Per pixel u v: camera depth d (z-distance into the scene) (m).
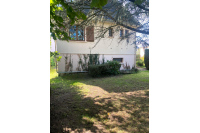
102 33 4.67
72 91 4.20
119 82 5.47
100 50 8.25
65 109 2.68
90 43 7.87
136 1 2.57
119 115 2.35
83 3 3.18
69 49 7.33
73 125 2.03
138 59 12.73
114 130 1.86
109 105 2.86
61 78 6.76
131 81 5.66
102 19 4.52
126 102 3.03
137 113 2.41
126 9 3.82
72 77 6.99
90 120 2.19
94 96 3.58
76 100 3.27
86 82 5.66
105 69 7.26
